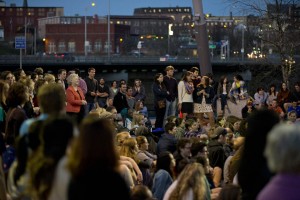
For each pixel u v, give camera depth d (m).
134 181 16.72
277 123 10.44
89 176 8.62
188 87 29.19
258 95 33.81
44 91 10.78
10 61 112.38
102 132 8.74
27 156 10.71
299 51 61.09
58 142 9.38
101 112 20.94
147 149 20.17
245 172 10.42
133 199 12.10
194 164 12.89
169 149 20.33
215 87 35.62
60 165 9.24
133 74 118.31
